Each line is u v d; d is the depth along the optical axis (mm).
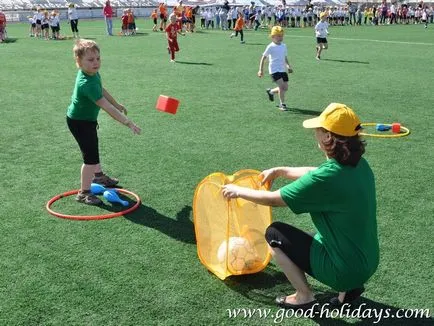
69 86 12672
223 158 6926
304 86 12734
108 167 6555
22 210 5262
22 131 8328
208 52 20734
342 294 3537
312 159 6902
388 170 6508
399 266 4188
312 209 3203
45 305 3627
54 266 4156
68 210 5285
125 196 5648
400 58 18953
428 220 5051
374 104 10656
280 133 8195
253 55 19656
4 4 59719
